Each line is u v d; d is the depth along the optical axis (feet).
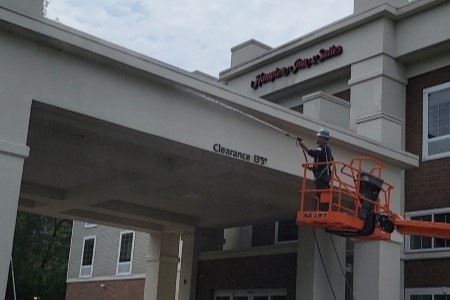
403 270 64.64
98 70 36.99
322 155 39.73
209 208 69.46
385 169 55.21
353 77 72.59
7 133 32.91
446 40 66.49
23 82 33.94
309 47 79.00
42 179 59.41
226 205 67.41
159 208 70.74
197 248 76.07
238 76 88.07
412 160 56.59
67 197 62.85
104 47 36.42
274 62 83.35
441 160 65.05
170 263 79.56
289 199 57.47
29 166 54.95
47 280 153.79
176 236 80.59
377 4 73.41
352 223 38.50
